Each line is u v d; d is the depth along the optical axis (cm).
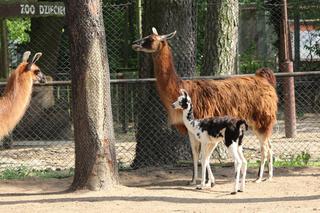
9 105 1051
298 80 2138
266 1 2447
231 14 1446
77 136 1099
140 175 1259
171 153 1340
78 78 1088
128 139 1773
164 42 1157
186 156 1349
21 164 1418
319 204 962
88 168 1095
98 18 1091
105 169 1100
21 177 1280
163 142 1340
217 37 1440
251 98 1184
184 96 1110
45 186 1181
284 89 1728
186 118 1112
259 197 1036
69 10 1089
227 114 1172
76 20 1082
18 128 1783
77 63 1088
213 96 1160
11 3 1593
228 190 1109
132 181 1212
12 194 1106
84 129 1090
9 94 1055
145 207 958
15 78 1061
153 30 1166
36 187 1172
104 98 1097
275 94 1219
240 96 1177
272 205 963
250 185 1152
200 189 1120
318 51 2453
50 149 1669
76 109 1094
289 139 1712
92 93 1084
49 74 1934
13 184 1202
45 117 1805
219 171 1284
